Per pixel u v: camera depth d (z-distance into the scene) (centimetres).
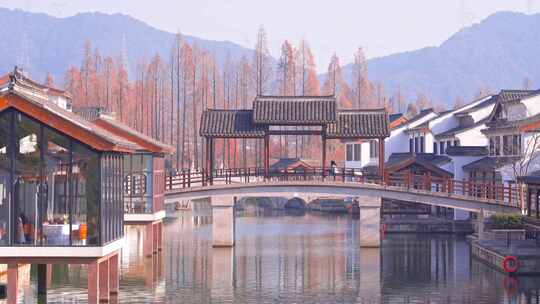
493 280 4828
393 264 5553
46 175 3475
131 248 6391
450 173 8119
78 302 3953
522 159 6850
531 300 4181
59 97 6241
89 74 12400
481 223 6331
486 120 8781
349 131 6600
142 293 4356
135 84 12950
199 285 4666
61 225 3469
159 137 12656
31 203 3472
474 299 4241
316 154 13088
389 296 4372
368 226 6438
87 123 3881
